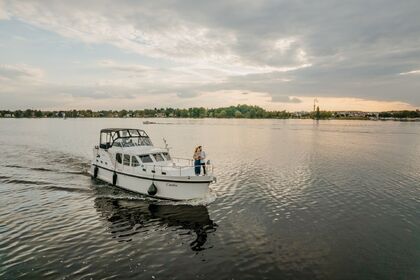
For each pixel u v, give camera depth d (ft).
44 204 72.79
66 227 60.18
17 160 129.18
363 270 45.93
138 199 76.69
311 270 45.96
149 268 46.09
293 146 213.66
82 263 47.06
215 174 110.73
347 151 183.93
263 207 73.36
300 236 57.41
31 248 51.39
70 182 91.45
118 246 52.75
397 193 85.92
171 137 296.51
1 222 61.87
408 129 502.79
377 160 146.92
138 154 80.18
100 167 91.50
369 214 69.05
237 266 46.91
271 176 107.76
